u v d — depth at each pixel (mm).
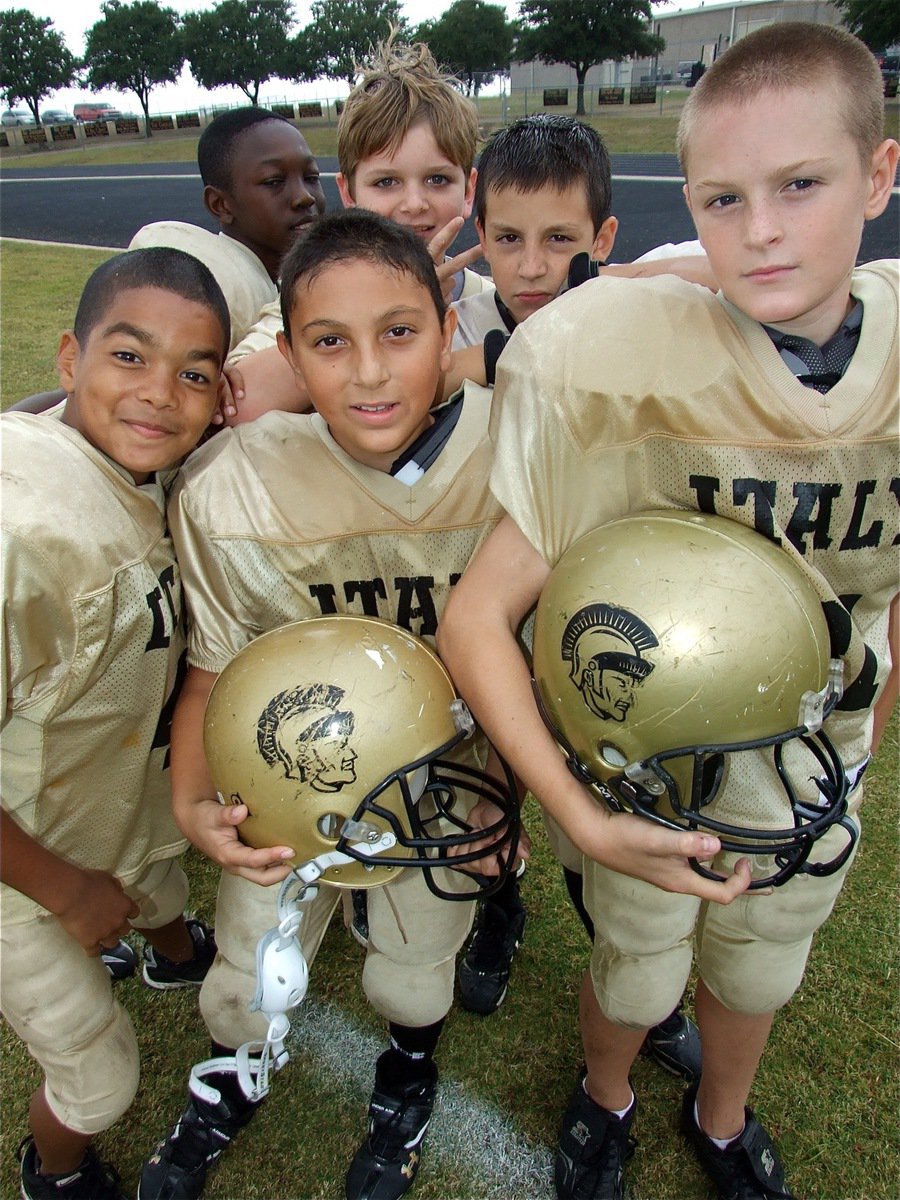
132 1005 2354
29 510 1454
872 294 1338
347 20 38469
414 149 2383
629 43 28844
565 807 1312
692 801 1290
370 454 1549
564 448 1367
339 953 2492
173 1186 1874
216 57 40469
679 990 1704
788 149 1150
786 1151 1983
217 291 1640
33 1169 1911
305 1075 2180
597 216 2223
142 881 1976
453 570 1637
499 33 31156
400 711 1441
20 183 22312
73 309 8477
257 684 1462
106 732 1681
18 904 1604
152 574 1647
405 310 1430
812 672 1294
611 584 1287
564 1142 1930
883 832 2684
